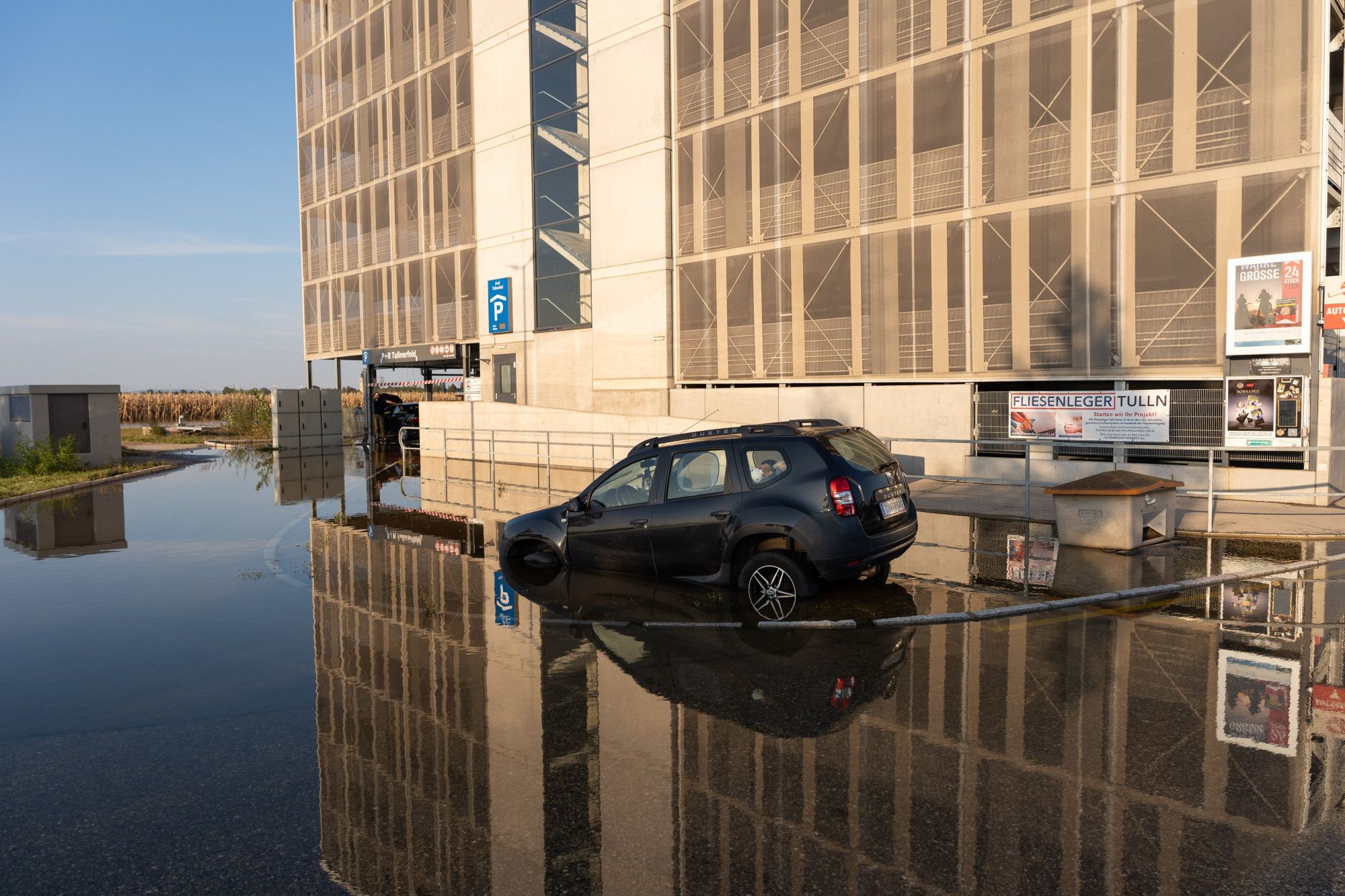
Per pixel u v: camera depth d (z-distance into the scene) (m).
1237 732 4.27
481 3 28.05
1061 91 15.84
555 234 26.08
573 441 21.28
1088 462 14.72
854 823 3.48
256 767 4.28
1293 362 13.04
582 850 3.34
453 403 25.66
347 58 34.41
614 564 8.19
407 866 3.27
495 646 6.22
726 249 21.69
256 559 10.09
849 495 6.97
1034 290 16.34
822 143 19.64
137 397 52.56
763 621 6.62
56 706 5.23
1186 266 14.48
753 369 21.23
